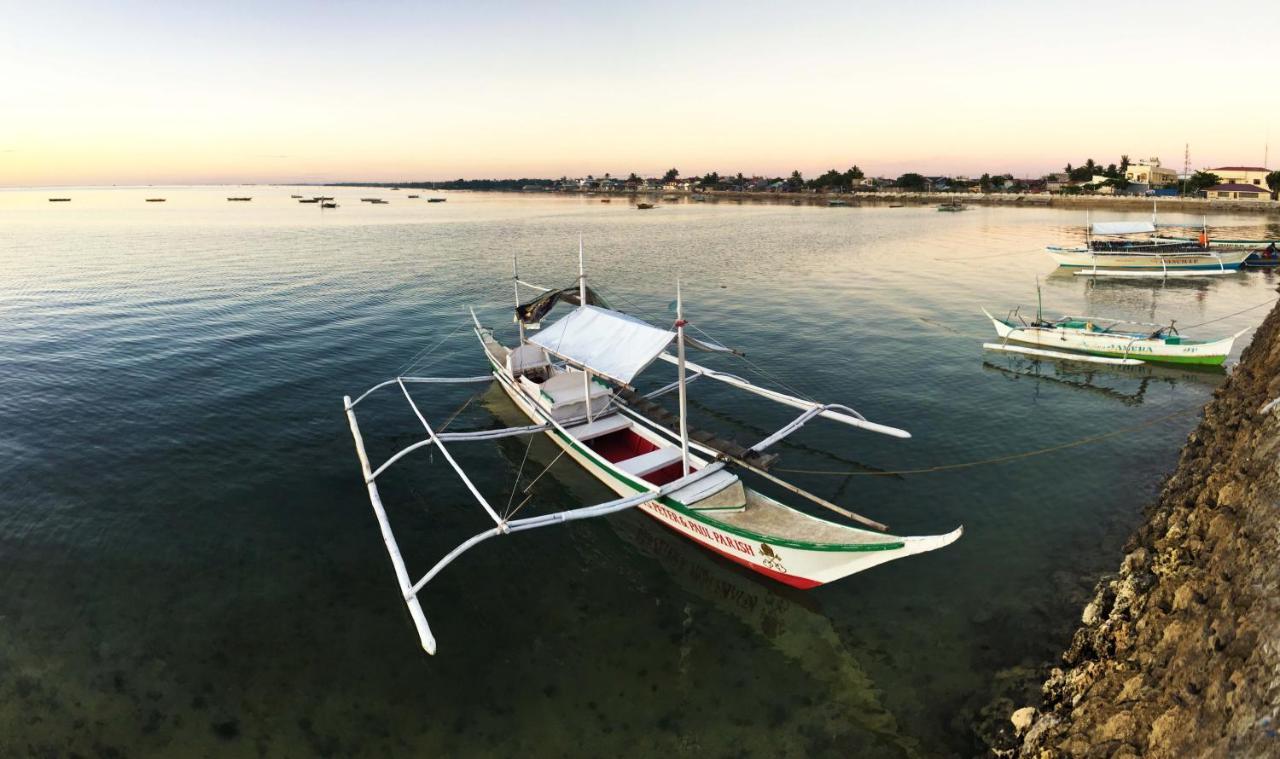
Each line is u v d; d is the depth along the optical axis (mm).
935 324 46250
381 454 26141
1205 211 149000
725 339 42844
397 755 13219
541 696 14703
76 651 15477
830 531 17484
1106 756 10742
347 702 14383
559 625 16953
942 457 25438
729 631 16812
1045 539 19922
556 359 31203
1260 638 9602
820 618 17125
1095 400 31125
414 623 16781
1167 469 23922
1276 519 12195
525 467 25266
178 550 19453
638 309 51875
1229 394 25594
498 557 19719
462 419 29766
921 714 14078
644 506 20781
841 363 37406
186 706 14117
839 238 106938
